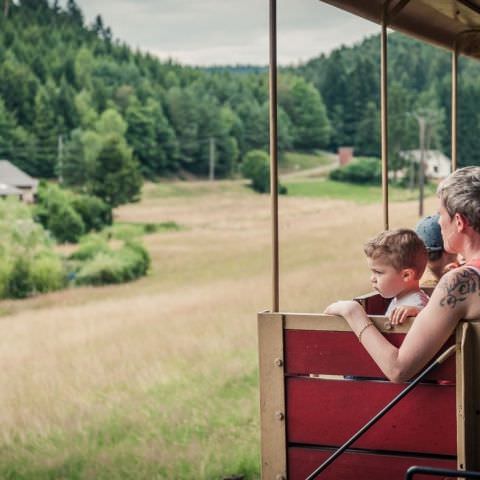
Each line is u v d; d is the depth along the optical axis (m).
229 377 17.08
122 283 33.31
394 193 40.69
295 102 42.34
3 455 13.98
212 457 12.20
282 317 2.99
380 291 3.09
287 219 38.16
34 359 20.86
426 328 2.71
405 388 2.86
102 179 38.25
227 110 42.28
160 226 38.12
